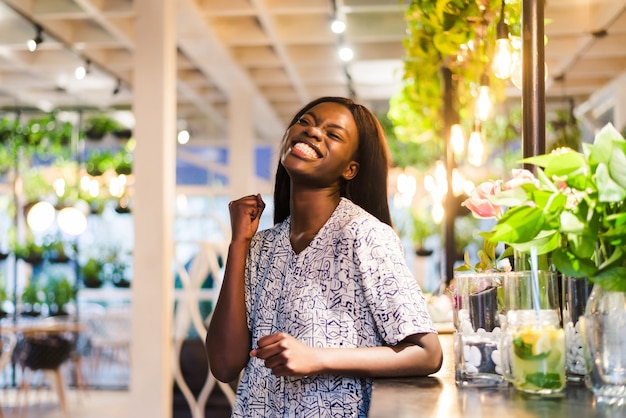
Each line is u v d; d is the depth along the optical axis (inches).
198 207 485.4
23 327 308.8
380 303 63.1
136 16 226.7
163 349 212.8
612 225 53.6
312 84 383.6
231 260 71.7
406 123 213.5
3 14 281.4
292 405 63.9
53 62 331.9
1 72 364.8
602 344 52.9
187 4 243.1
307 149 69.4
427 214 382.3
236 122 374.0
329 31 286.0
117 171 428.5
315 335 64.1
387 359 61.6
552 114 289.3
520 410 49.1
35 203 357.7
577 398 53.3
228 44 300.4
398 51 317.7
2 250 406.9
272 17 270.5
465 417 47.2
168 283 218.5
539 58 73.5
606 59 258.7
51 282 394.6
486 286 59.2
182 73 363.6
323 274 65.7
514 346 55.3
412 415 48.1
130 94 394.6
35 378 396.2
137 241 218.1
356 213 67.9
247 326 70.8
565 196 53.7
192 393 215.3
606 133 52.8
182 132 428.5
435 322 125.2
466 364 59.0
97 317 383.2
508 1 119.2
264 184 447.5
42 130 422.6
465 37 119.8
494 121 289.3
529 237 54.4
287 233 71.4
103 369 421.7
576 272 53.4
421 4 126.6
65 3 261.9
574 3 247.1
